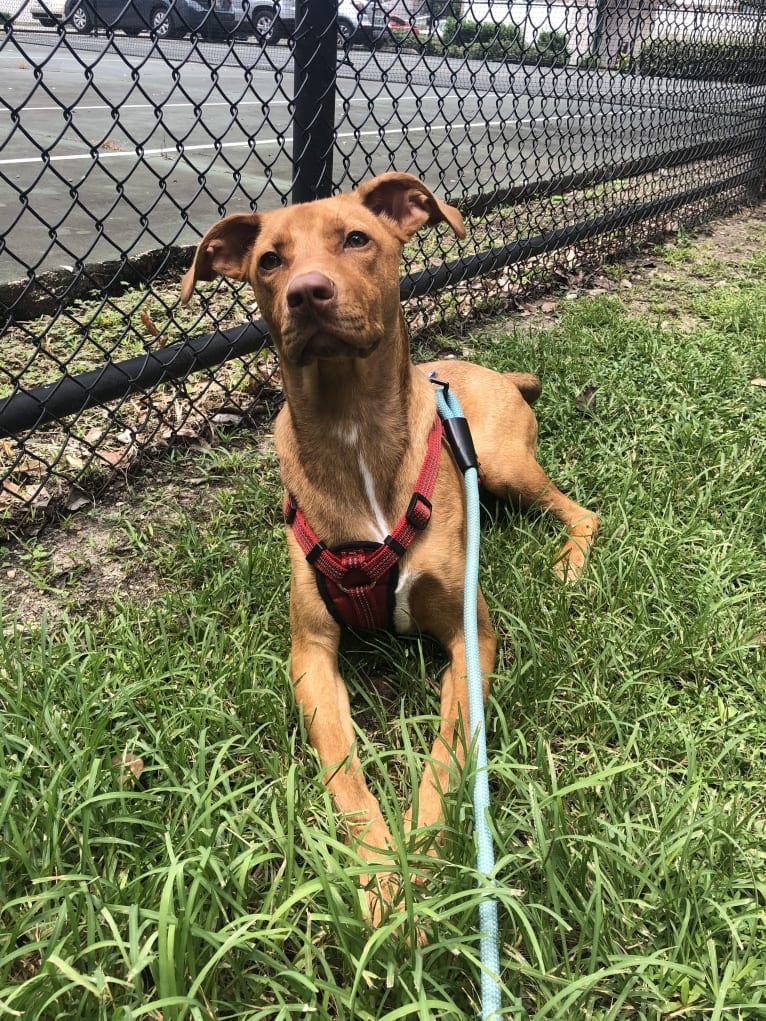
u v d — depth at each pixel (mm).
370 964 394
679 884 434
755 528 804
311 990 370
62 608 718
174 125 2990
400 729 561
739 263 1806
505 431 812
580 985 365
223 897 407
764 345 1250
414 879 446
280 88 971
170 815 491
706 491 841
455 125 3387
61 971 372
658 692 599
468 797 473
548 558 744
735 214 2373
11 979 410
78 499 862
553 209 1711
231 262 709
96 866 452
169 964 352
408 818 495
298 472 606
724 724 563
